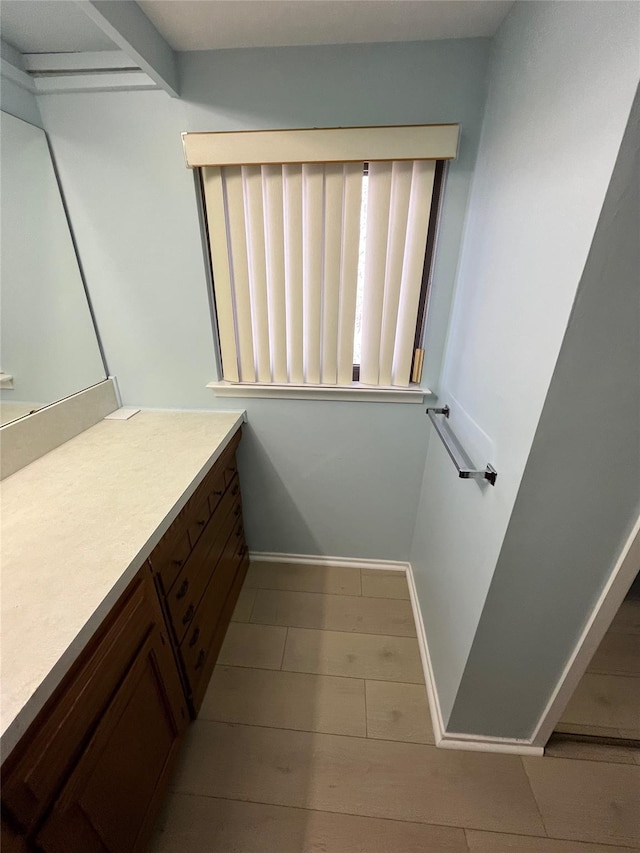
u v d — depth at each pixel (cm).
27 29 95
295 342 139
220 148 110
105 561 77
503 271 90
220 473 134
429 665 136
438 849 97
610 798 107
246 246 127
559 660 99
